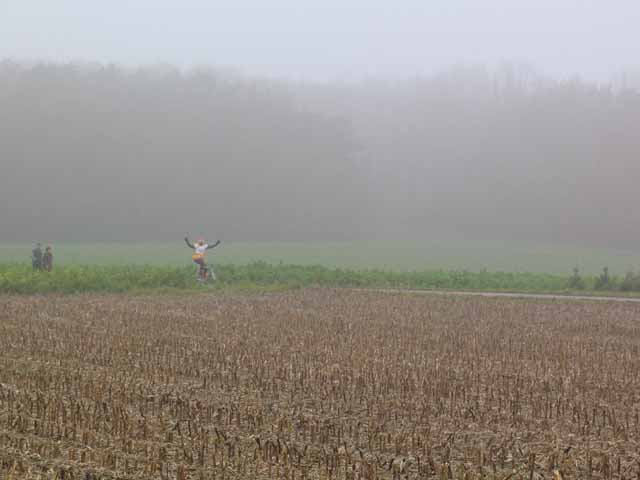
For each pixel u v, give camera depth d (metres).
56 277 78.56
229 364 38.75
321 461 24.11
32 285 76.06
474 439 27.11
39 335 46.44
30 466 22.97
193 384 34.28
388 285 95.50
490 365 40.75
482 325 58.31
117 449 24.70
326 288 88.94
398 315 63.41
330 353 42.81
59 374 35.38
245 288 85.19
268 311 63.00
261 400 31.80
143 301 69.06
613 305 77.00
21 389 32.03
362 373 37.34
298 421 28.72
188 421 27.38
